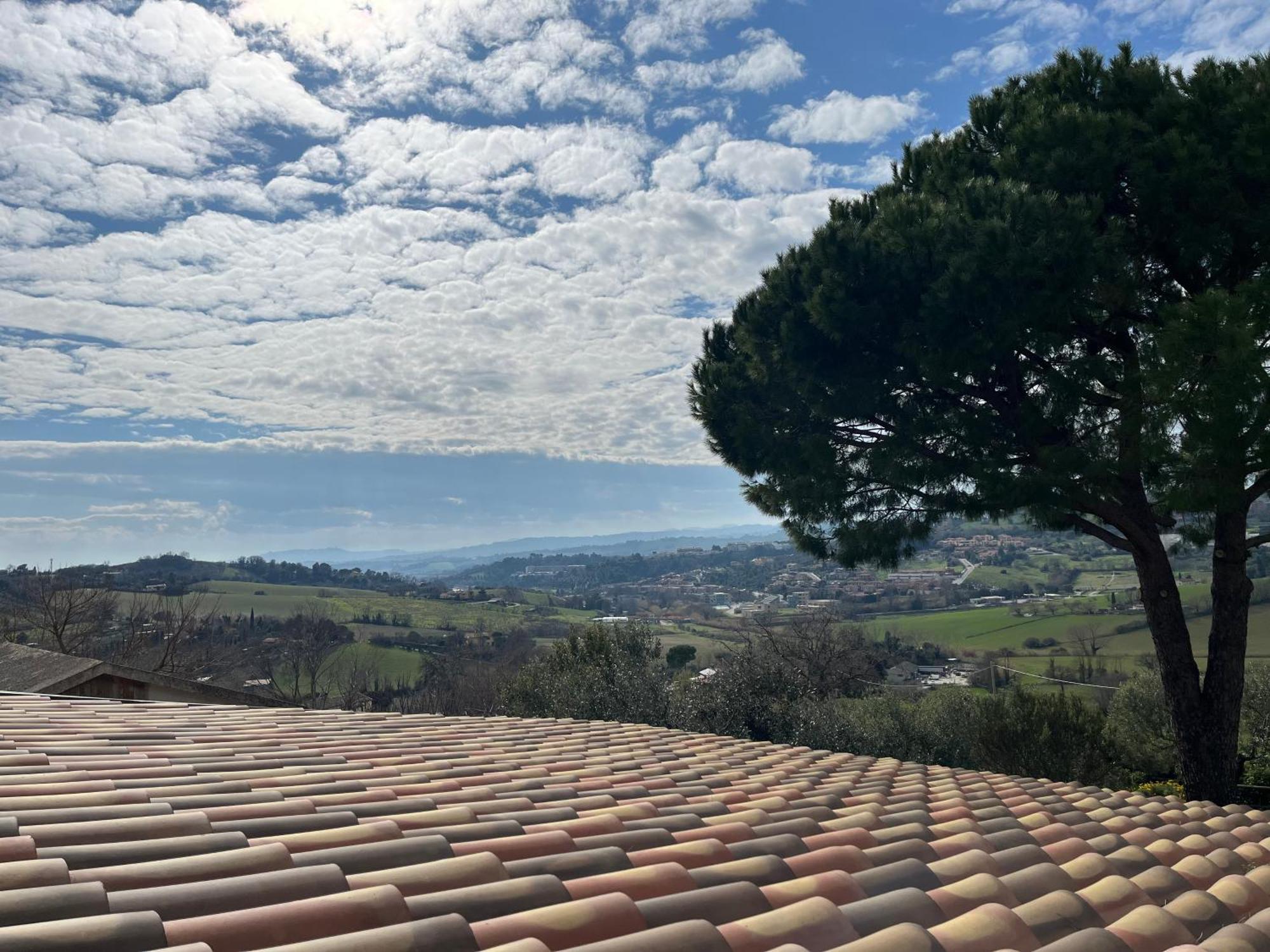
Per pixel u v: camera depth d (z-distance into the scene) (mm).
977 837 4031
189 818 2854
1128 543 11273
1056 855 3920
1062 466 9805
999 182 10219
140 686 10734
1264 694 15883
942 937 2477
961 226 9789
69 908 1933
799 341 10836
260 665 34938
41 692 9562
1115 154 10008
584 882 2629
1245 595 10938
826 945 2367
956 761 16875
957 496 10914
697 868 3004
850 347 10641
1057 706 13883
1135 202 10336
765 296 11750
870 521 11930
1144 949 2725
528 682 22516
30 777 3465
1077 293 9555
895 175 13266
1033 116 10664
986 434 10375
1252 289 8805
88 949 1749
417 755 5223
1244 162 9453
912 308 10188
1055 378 9883
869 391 10781
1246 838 5121
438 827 3160
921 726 17922
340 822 3123
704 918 2465
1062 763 13375
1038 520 10750
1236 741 10945
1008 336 9477
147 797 3227
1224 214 9664
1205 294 8766
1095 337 10648
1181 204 9867
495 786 4254
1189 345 8617
